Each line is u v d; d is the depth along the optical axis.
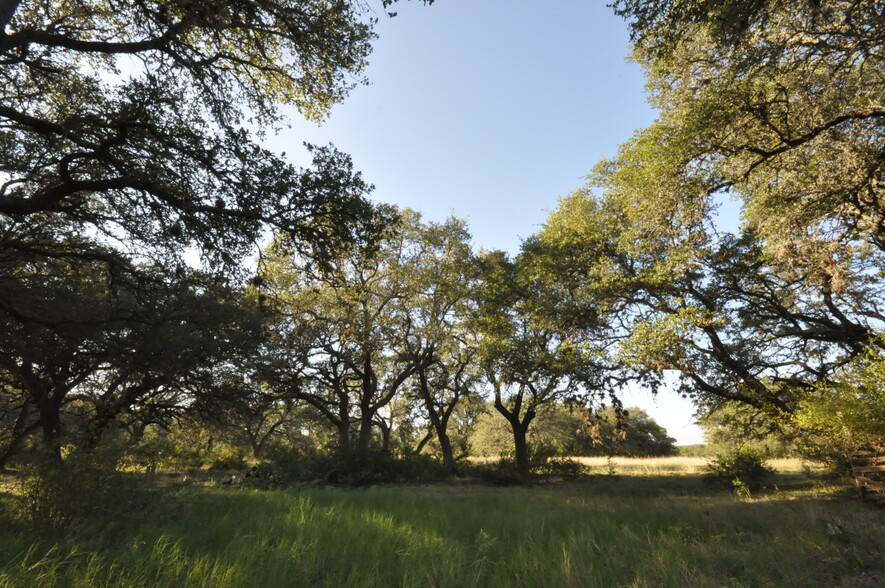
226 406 23.62
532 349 23.11
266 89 11.59
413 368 28.48
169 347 17.28
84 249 13.19
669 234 14.02
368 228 10.95
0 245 11.55
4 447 14.88
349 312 24.61
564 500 13.09
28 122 8.50
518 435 27.02
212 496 10.34
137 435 8.13
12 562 4.74
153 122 9.59
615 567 5.41
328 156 10.12
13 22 9.52
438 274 26.89
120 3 8.99
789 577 4.85
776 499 12.29
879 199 11.48
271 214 10.01
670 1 8.94
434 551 5.99
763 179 12.04
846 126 10.48
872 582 4.73
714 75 11.48
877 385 10.72
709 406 19.66
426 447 48.47
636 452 49.12
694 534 7.33
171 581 4.48
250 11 9.36
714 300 16.80
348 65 10.98
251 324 21.47
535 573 5.05
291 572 4.84
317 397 27.94
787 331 16.39
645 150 12.23
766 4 8.55
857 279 15.10
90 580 4.36
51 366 17.03
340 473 21.50
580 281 19.50
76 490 6.63
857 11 8.34
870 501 10.37
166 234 10.62
